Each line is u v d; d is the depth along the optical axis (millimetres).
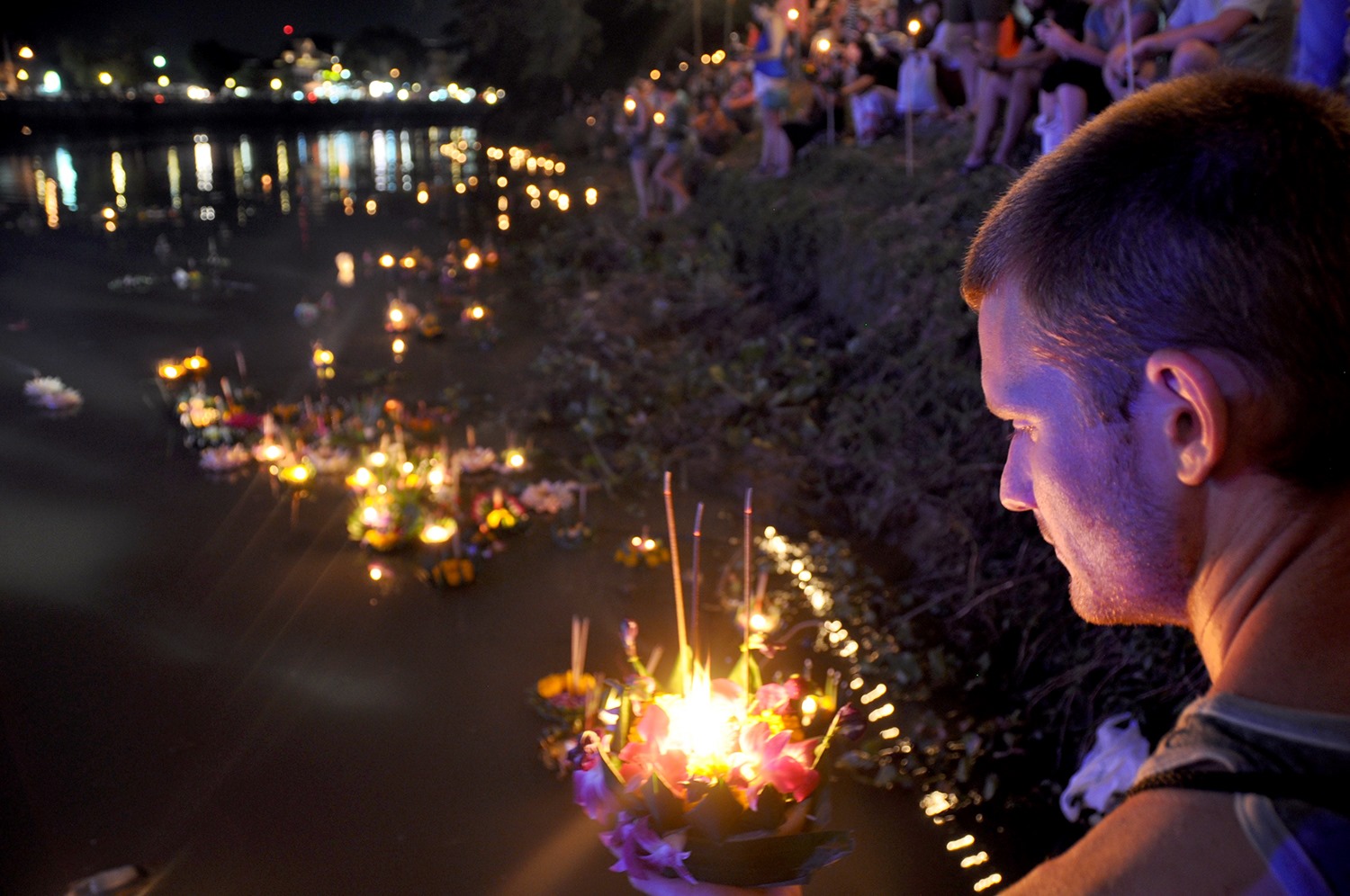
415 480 5094
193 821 3188
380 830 3146
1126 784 3035
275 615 4332
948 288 5492
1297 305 604
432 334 8406
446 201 17328
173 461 5957
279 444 6102
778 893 1059
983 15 7000
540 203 15883
